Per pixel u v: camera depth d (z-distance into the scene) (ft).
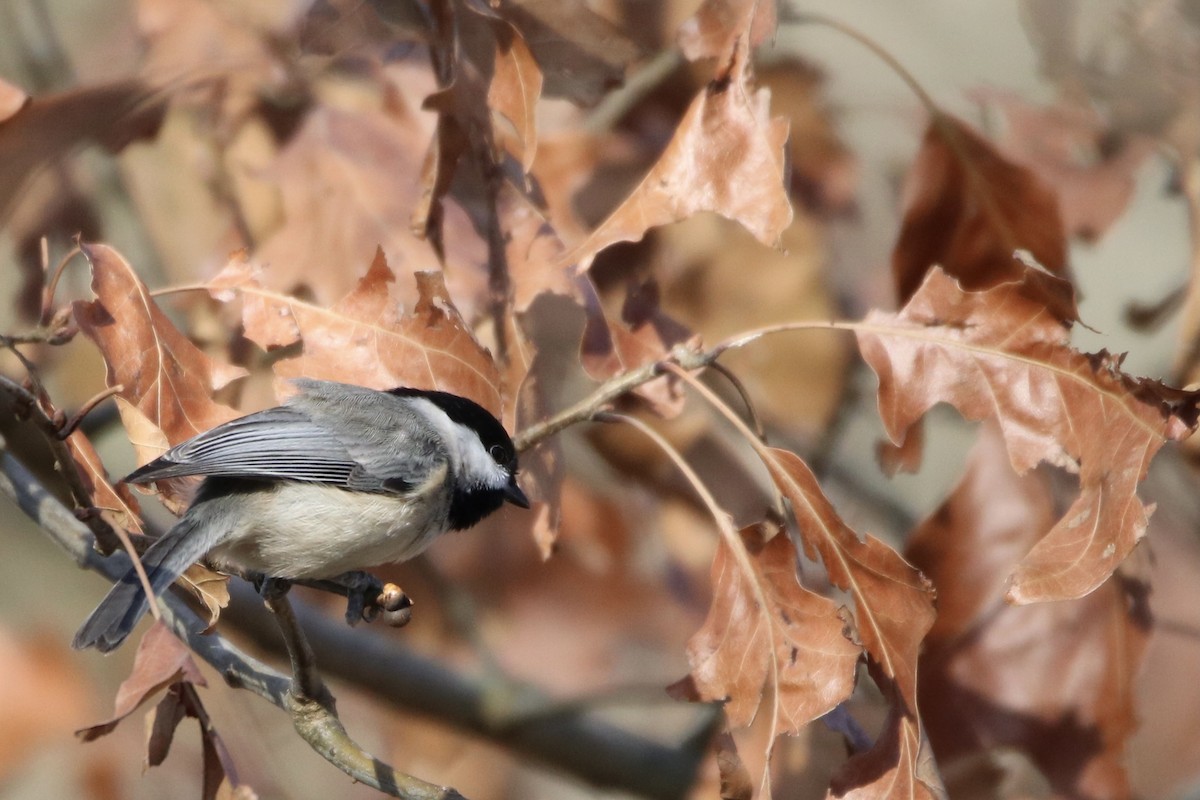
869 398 42.16
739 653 23.02
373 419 27.45
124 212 36.47
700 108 25.59
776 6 25.79
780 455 23.41
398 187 31.86
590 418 25.13
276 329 25.03
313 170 31.91
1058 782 28.84
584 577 41.45
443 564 41.45
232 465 24.99
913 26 40.42
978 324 24.04
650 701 35.22
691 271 37.88
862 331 24.44
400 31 28.27
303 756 38.01
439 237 28.76
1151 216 41.06
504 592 41.29
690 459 36.70
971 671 29.43
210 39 33.42
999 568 29.71
